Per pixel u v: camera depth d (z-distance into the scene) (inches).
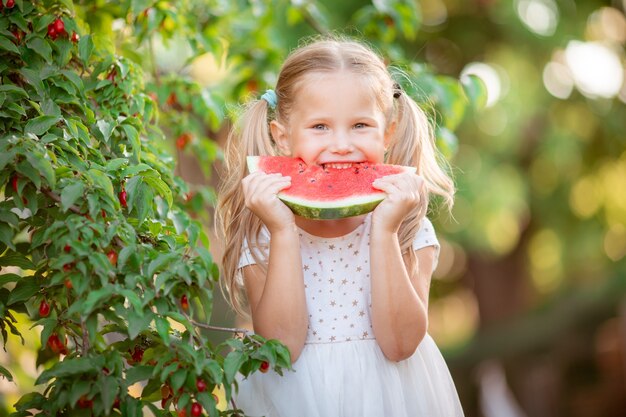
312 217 142.2
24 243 152.1
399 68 205.6
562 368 591.8
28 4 153.6
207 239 178.9
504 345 539.5
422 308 144.5
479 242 476.7
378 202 142.9
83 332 135.9
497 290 585.6
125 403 129.9
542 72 467.2
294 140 148.3
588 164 515.8
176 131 213.9
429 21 462.6
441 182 169.8
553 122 493.4
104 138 153.8
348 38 219.1
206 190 209.9
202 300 133.4
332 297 150.0
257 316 143.9
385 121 152.9
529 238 564.4
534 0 463.2
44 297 147.4
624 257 541.3
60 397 128.1
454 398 158.7
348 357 146.2
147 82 209.9
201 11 236.7
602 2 474.0
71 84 152.9
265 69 243.1
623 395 620.7
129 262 132.3
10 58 153.0
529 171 507.2
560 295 557.6
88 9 195.0
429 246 155.5
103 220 135.8
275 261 141.3
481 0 459.2
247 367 132.3
